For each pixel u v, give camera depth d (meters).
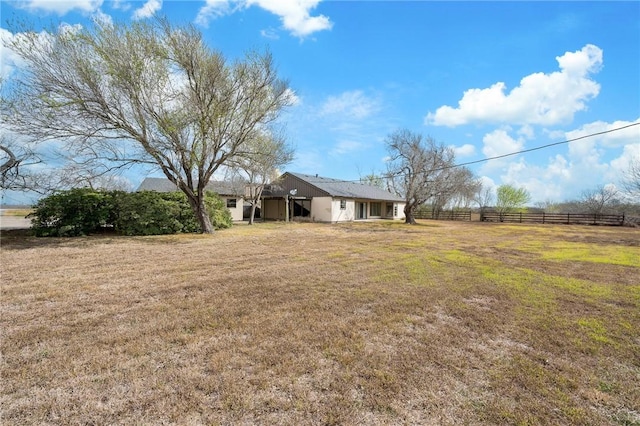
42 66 8.94
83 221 11.55
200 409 2.02
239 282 5.27
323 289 4.93
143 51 9.92
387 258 7.90
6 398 2.10
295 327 3.40
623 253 9.52
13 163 10.32
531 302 4.47
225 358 2.69
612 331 3.46
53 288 4.77
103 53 9.21
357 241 11.52
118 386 2.26
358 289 4.97
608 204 28.62
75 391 2.19
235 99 11.50
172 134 10.50
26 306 3.95
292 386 2.30
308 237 12.58
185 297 4.42
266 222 21.73
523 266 7.21
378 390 2.27
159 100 10.48
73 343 2.94
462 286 5.27
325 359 2.71
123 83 9.55
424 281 5.57
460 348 2.98
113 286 4.93
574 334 3.36
